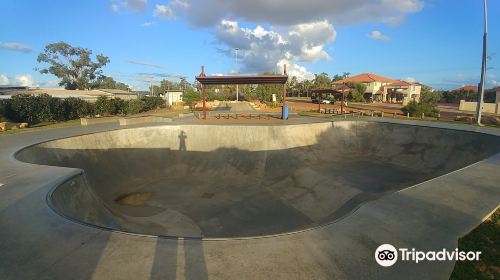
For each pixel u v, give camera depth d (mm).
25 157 11328
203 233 9242
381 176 13758
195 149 17781
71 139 14422
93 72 66500
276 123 20344
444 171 14164
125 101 34156
